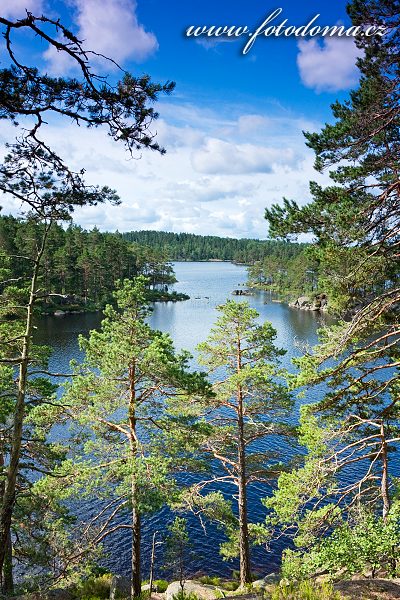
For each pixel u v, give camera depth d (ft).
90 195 25.53
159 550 70.18
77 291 278.46
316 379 45.29
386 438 46.83
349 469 86.84
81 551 43.55
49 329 209.77
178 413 52.90
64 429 98.53
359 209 38.34
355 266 40.83
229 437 58.44
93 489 43.21
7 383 47.24
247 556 54.08
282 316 264.72
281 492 46.11
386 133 37.32
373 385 46.06
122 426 51.47
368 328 42.57
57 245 275.39
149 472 42.32
